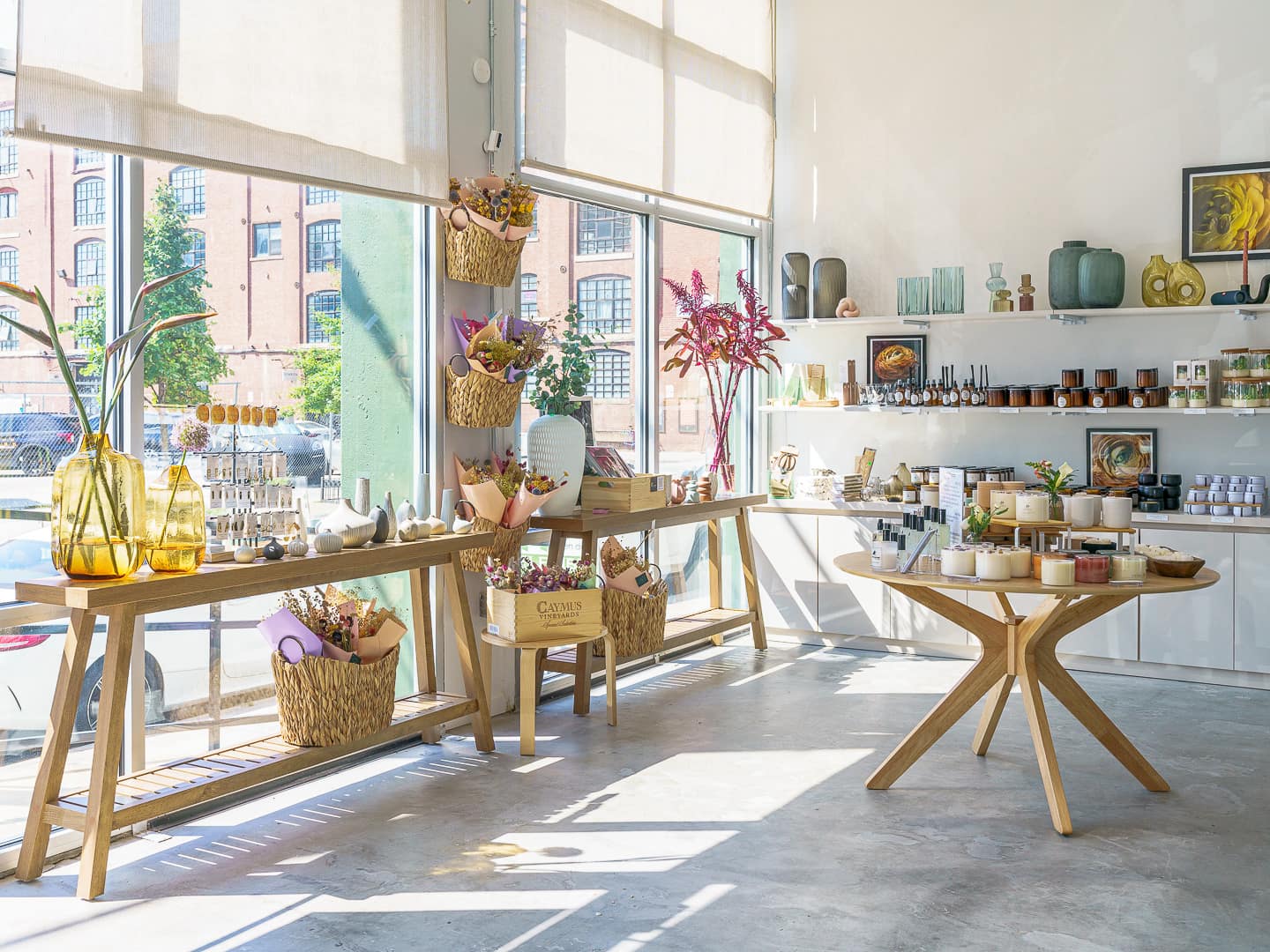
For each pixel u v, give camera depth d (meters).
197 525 3.58
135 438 3.83
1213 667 5.90
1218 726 5.14
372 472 4.78
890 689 5.84
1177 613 5.96
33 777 3.65
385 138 4.54
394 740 4.89
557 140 5.53
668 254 6.69
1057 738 4.96
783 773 4.51
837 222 7.34
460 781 4.42
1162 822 3.96
